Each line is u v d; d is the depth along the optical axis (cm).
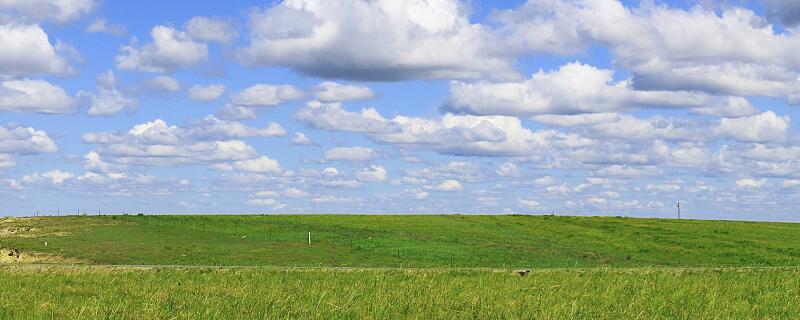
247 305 3475
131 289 4081
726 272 5256
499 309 3475
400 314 3366
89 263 6400
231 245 7475
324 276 4847
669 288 4328
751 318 3394
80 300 3662
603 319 3291
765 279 4825
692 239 8369
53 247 7169
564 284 4444
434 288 4244
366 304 3572
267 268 5328
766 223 10331
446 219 10362
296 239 7894
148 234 8269
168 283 4422
